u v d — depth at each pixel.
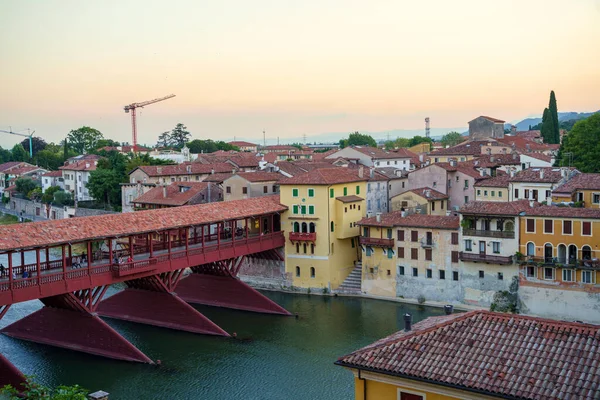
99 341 70.06
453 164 120.00
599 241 74.81
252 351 71.31
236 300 89.81
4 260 117.31
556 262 76.81
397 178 121.75
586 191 92.50
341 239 97.56
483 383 29.52
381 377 32.03
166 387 61.25
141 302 82.44
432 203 110.06
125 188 140.75
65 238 66.69
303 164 136.50
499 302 81.44
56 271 70.62
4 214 193.62
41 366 66.81
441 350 32.16
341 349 71.31
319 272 96.94
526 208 80.81
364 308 88.19
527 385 28.91
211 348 72.50
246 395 59.19
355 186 101.81
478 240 82.81
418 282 89.19
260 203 96.50
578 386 28.28
